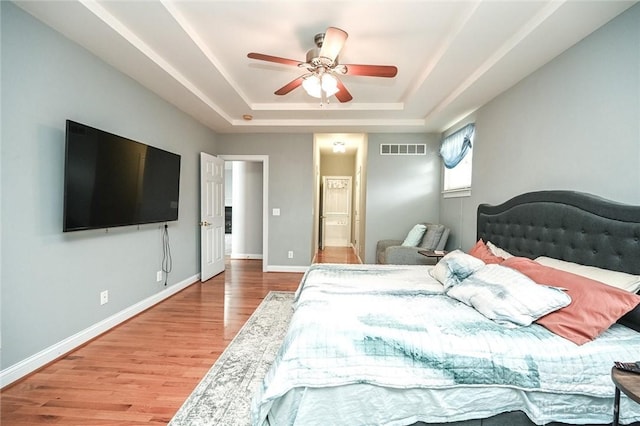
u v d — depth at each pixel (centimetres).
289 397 134
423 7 203
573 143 213
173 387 192
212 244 476
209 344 250
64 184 213
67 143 212
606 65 187
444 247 413
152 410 170
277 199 521
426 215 498
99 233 260
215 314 318
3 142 183
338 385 133
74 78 230
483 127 342
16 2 184
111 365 216
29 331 200
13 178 188
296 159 516
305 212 518
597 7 173
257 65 297
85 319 246
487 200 331
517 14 193
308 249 520
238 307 340
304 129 484
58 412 168
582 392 131
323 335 143
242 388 191
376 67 231
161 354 233
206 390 188
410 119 443
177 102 361
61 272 223
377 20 219
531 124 258
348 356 136
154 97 332
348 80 328
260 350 240
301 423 132
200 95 347
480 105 345
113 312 279
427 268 289
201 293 392
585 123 203
